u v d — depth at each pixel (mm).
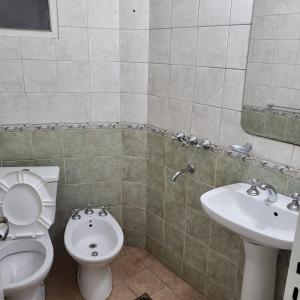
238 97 1558
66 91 2064
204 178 1835
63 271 2215
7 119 2025
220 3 1540
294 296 794
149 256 2406
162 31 1881
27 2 1873
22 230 1933
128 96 2139
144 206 2371
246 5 1438
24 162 2139
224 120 1650
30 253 1927
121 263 2318
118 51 2068
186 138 1877
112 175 2324
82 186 2297
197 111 1783
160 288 2092
